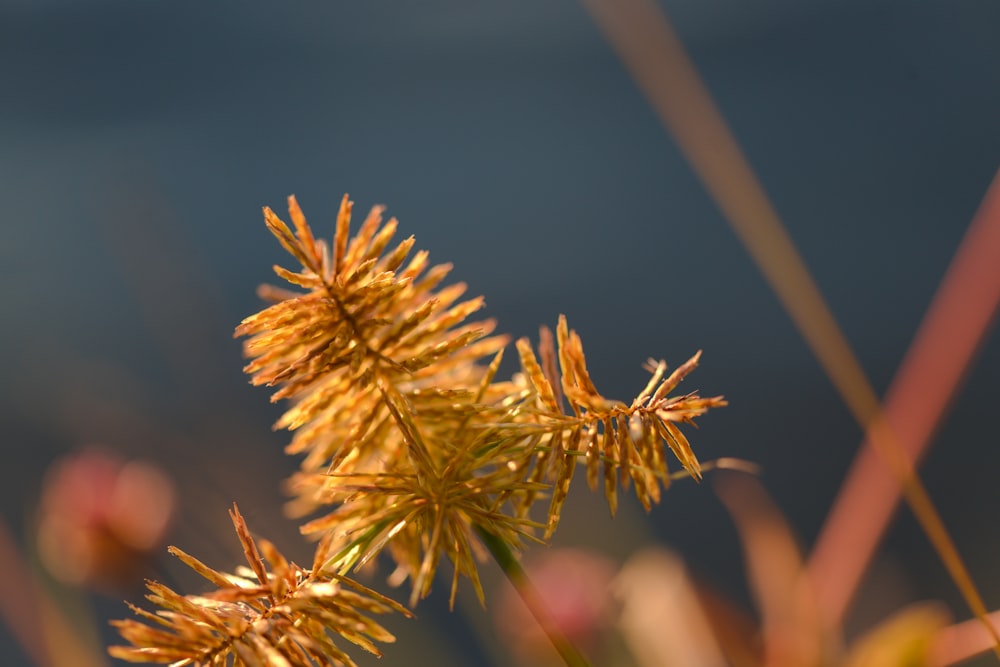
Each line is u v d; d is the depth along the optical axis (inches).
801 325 22.1
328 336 17.5
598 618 31.6
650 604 31.8
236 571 17.3
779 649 29.1
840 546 29.5
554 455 17.6
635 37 27.5
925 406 28.5
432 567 17.2
